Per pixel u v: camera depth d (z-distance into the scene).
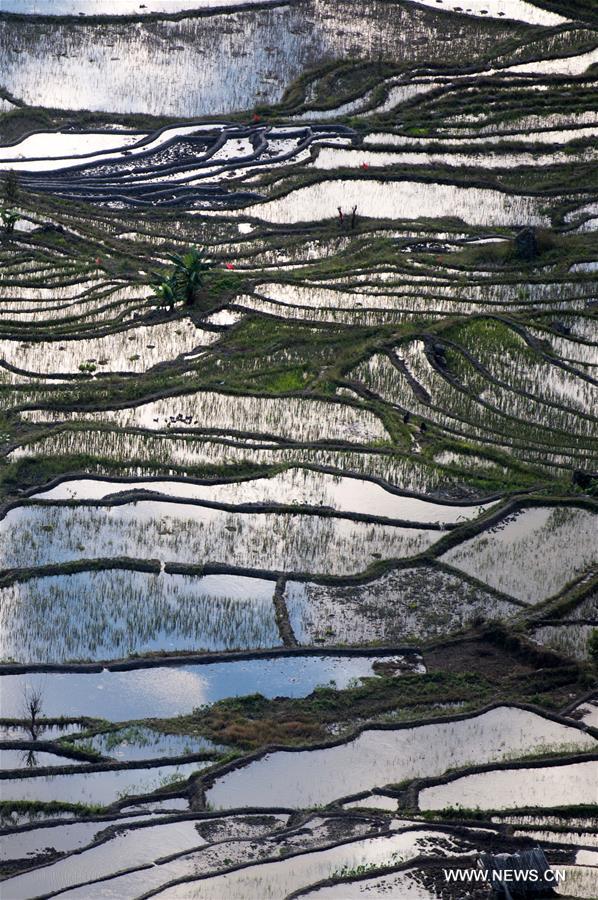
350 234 63.41
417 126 74.31
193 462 44.41
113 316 55.03
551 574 39.56
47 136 72.00
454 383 49.84
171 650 35.47
